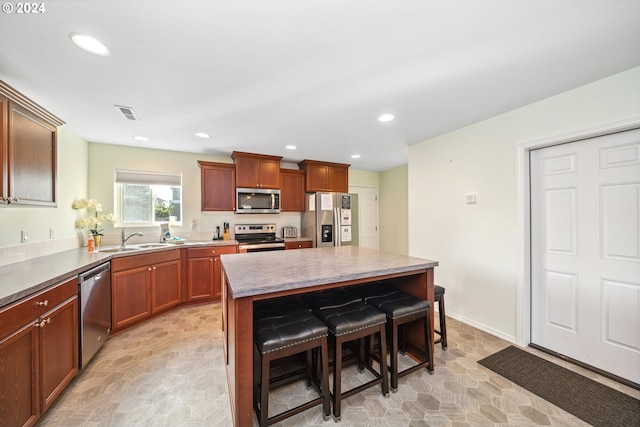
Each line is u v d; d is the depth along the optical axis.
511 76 1.81
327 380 1.48
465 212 2.79
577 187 2.07
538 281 2.31
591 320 2.00
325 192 4.61
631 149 1.81
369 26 1.31
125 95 2.05
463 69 1.72
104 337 2.25
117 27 1.29
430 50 1.52
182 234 3.86
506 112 2.41
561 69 1.72
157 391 1.73
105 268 2.30
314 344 1.45
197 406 1.60
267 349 1.33
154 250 2.92
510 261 2.39
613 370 1.89
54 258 2.28
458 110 2.37
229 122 2.67
